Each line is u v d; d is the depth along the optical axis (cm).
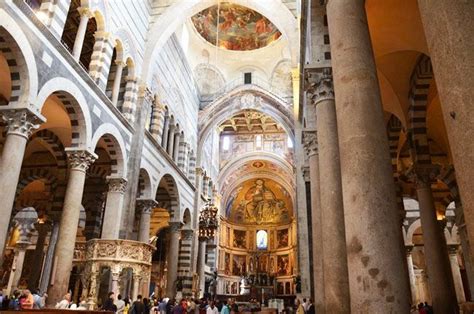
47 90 1045
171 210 2211
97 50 1389
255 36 2872
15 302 1065
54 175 1780
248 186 4503
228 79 2938
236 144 3794
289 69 2822
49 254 1563
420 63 1085
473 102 271
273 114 2769
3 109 949
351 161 482
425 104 1132
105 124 1383
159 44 1850
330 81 839
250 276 3978
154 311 1418
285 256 4275
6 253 2364
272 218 4497
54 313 793
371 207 451
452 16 297
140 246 1233
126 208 1510
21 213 2331
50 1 1112
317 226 1048
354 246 445
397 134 1400
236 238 4422
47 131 1559
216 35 2847
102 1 1391
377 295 413
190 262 2445
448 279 995
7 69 1170
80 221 2189
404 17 905
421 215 1079
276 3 1950
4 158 922
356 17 571
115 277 1162
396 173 1409
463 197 272
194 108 2733
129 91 1656
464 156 272
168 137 2166
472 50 282
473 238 259
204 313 1709
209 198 3136
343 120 513
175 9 1897
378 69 1137
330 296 681
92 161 1277
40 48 1019
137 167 1583
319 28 910
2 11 883
